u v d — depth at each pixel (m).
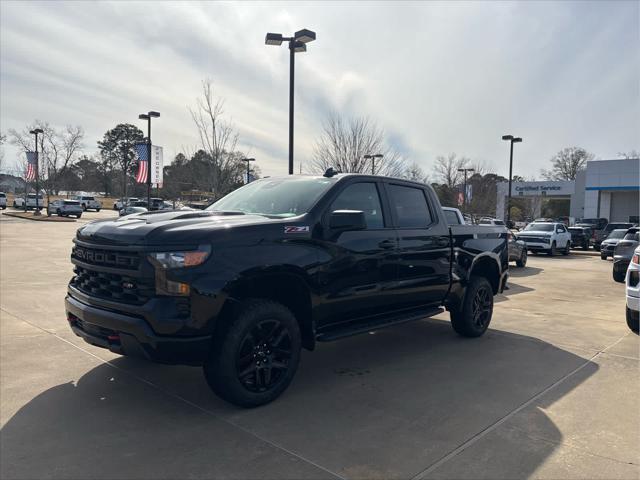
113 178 104.56
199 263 3.65
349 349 5.91
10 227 29.64
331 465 3.14
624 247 12.78
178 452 3.26
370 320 5.10
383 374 4.95
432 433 3.61
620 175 41.75
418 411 4.02
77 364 4.92
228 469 3.06
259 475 3.00
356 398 4.28
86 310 3.93
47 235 23.45
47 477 2.91
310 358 5.52
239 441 3.43
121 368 4.84
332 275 4.47
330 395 4.34
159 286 3.59
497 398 4.33
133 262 3.70
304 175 5.35
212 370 3.79
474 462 3.21
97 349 5.42
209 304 3.65
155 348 3.57
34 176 43.84
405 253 5.27
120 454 3.21
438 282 5.77
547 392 4.49
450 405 4.15
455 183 43.22
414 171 32.88
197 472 3.02
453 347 6.04
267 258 3.96
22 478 2.90
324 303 4.45
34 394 4.17
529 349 5.96
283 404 4.12
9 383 4.40
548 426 3.77
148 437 3.46
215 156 16.88
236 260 3.81
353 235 4.73
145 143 25.75
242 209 5.01
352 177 4.98
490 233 6.83
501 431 3.67
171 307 3.58
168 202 54.84
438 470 3.10
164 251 3.61
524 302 9.62
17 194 77.06
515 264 18.69
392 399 4.27
